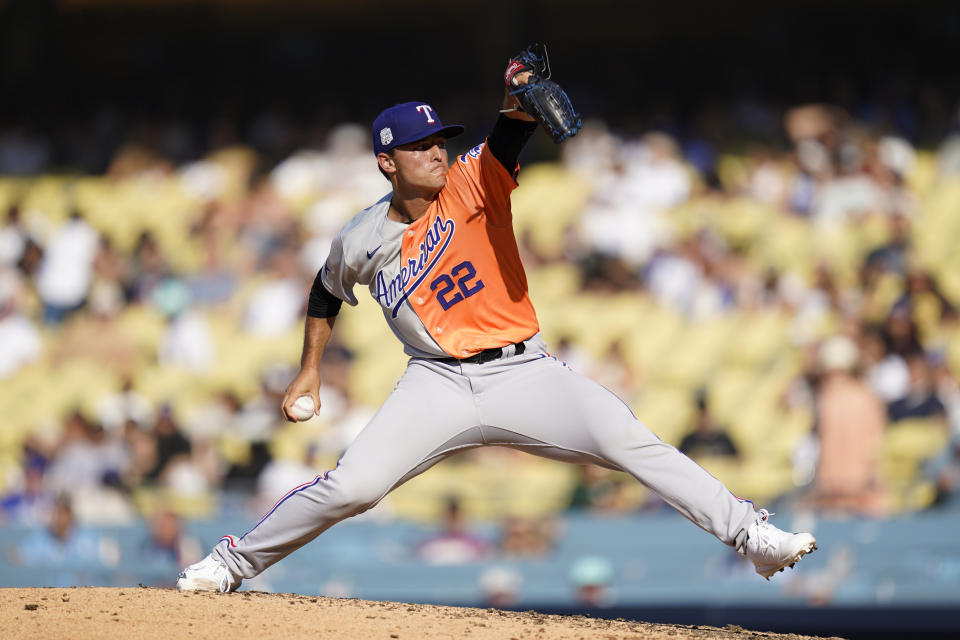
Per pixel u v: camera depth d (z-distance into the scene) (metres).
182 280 46.31
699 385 40.91
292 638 12.55
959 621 33.84
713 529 13.49
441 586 35.91
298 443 40.03
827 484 35.81
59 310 46.41
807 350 39.88
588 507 37.34
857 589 34.59
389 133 13.62
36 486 39.47
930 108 49.12
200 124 55.44
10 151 52.34
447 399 13.88
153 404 43.00
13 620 13.03
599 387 13.82
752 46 57.09
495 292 13.88
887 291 41.91
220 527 37.22
